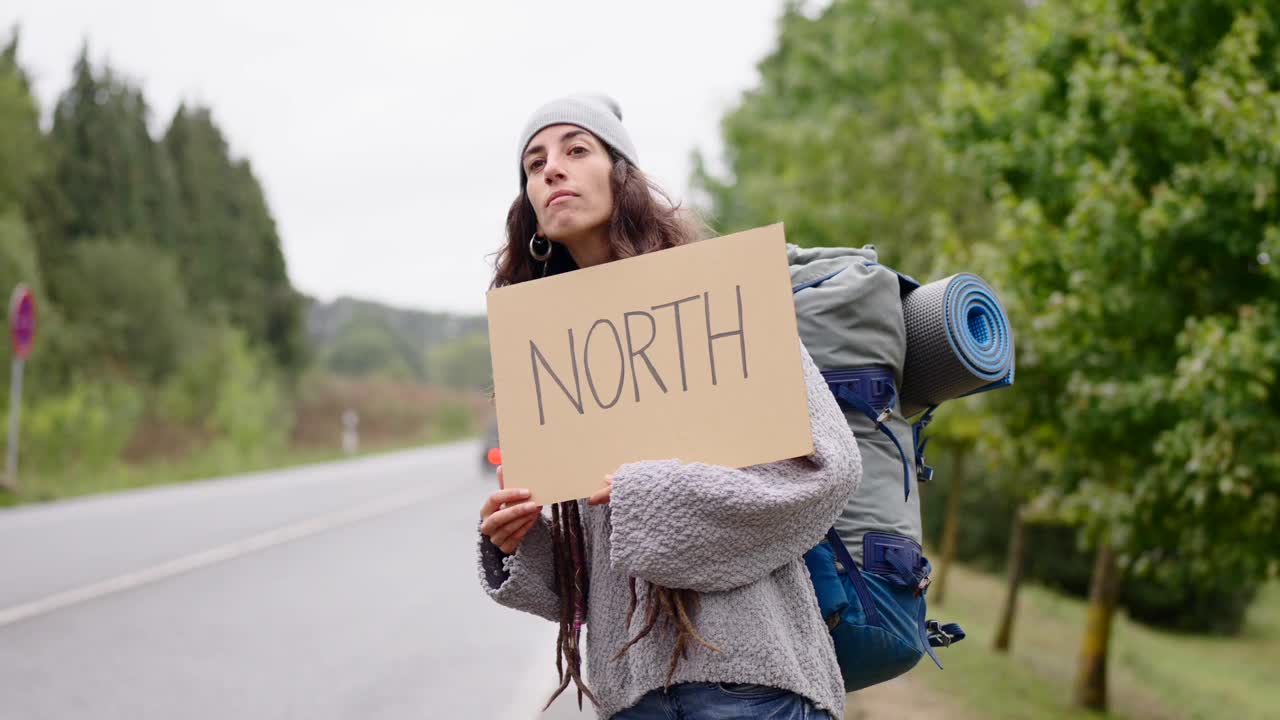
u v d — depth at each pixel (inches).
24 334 729.0
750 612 68.4
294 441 2023.9
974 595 646.5
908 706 289.6
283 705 235.6
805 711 70.1
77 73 1775.3
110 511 634.8
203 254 2100.1
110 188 1764.3
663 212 81.3
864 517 76.7
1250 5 218.8
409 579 417.7
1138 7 234.5
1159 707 404.5
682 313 74.0
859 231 496.4
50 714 222.5
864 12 526.9
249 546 494.3
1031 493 332.8
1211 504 221.0
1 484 689.0
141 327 1524.4
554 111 80.6
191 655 280.2
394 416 2541.8
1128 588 706.2
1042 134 253.4
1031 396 257.8
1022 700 343.6
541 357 76.2
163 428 1389.0
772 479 69.5
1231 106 197.5
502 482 75.8
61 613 324.5
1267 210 201.2
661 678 70.9
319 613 344.8
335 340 5408.5
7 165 1251.8
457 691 250.2
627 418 74.0
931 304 83.0
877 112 522.9
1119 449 248.2
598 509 77.2
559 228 79.7
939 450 533.3
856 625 74.9
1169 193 207.2
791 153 554.6
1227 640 700.7
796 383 70.9
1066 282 246.4
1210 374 189.6
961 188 454.6
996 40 450.6
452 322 7317.9
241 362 1579.7
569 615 77.5
